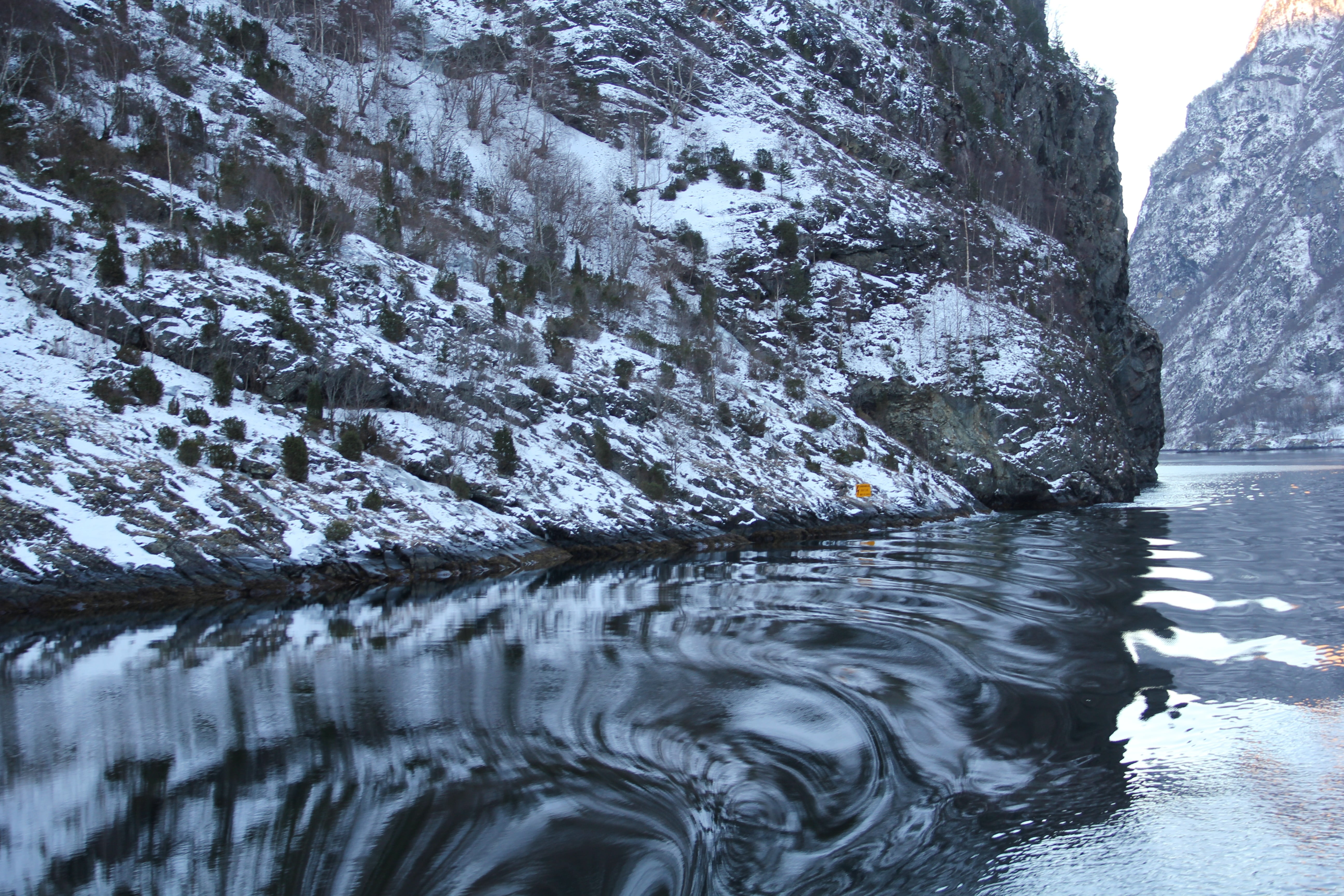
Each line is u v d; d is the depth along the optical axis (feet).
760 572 65.05
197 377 67.51
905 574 63.46
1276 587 54.34
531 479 77.00
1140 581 57.98
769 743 28.76
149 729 29.12
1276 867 20.20
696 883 20.10
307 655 39.47
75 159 84.89
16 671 36.47
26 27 103.55
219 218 89.76
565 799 24.06
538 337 99.30
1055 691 34.19
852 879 20.40
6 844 20.98
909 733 29.84
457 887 19.36
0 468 50.75
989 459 128.36
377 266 94.53
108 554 49.90
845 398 131.44
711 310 128.98
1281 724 29.73
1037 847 21.79
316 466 64.59
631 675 36.19
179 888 18.89
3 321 63.05
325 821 22.38
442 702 32.32
